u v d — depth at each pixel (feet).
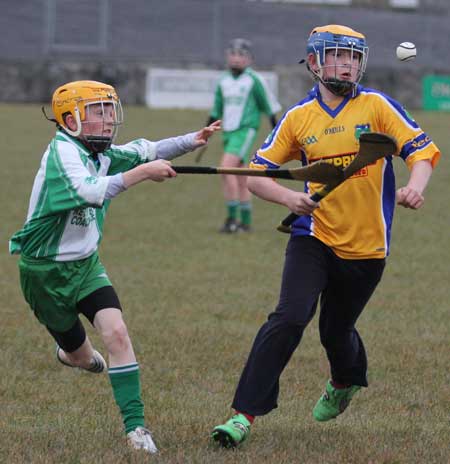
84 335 46.65
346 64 42.19
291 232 44.14
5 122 208.23
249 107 110.52
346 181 42.47
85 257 43.32
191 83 246.47
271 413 49.42
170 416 47.88
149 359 59.93
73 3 248.93
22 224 111.34
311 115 43.09
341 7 283.38
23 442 42.52
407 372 57.52
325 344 45.83
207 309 73.56
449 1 309.01
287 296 42.47
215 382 55.26
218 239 104.99
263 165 43.42
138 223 114.11
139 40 253.03
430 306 75.87
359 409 50.39
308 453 41.24
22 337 64.95
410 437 44.14
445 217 120.88
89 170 43.09
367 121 42.60
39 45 248.11
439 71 266.36
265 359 42.14
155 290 80.02
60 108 42.63
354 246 42.96
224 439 41.50
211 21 256.32
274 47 259.39
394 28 265.75
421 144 41.88
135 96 245.65
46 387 54.13
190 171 40.83
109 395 52.70
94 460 39.52
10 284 82.43
